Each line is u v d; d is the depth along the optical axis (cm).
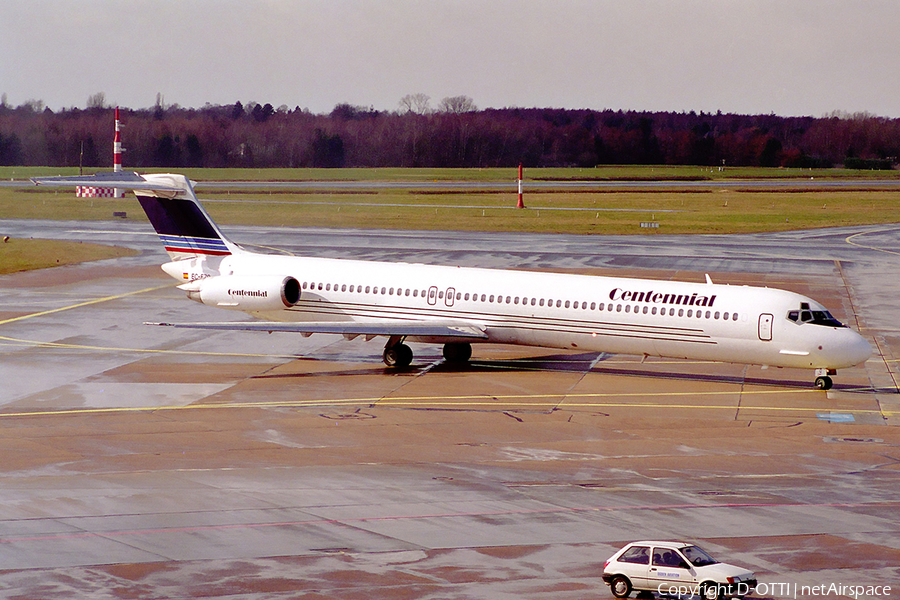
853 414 10225
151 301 17162
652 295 11581
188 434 9131
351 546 6131
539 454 8581
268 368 12244
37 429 9256
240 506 6950
